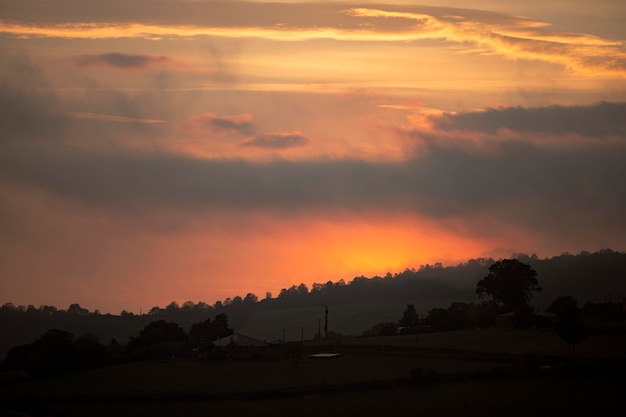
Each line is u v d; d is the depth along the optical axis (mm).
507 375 144375
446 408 122312
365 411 122375
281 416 121000
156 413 125188
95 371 169750
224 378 154000
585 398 125500
